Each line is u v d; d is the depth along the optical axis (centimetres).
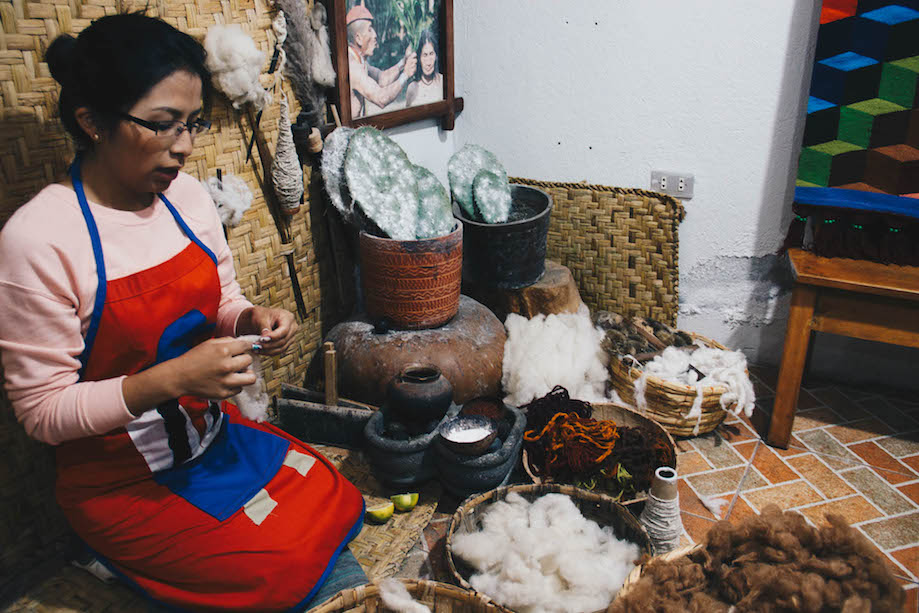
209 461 170
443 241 250
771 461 255
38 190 174
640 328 302
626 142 317
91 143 143
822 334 307
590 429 229
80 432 141
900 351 297
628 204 318
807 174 270
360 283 307
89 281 143
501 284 295
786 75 276
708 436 271
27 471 180
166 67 130
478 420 225
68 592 169
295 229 265
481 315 279
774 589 148
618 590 170
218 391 140
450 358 251
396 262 248
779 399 257
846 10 247
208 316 167
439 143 350
